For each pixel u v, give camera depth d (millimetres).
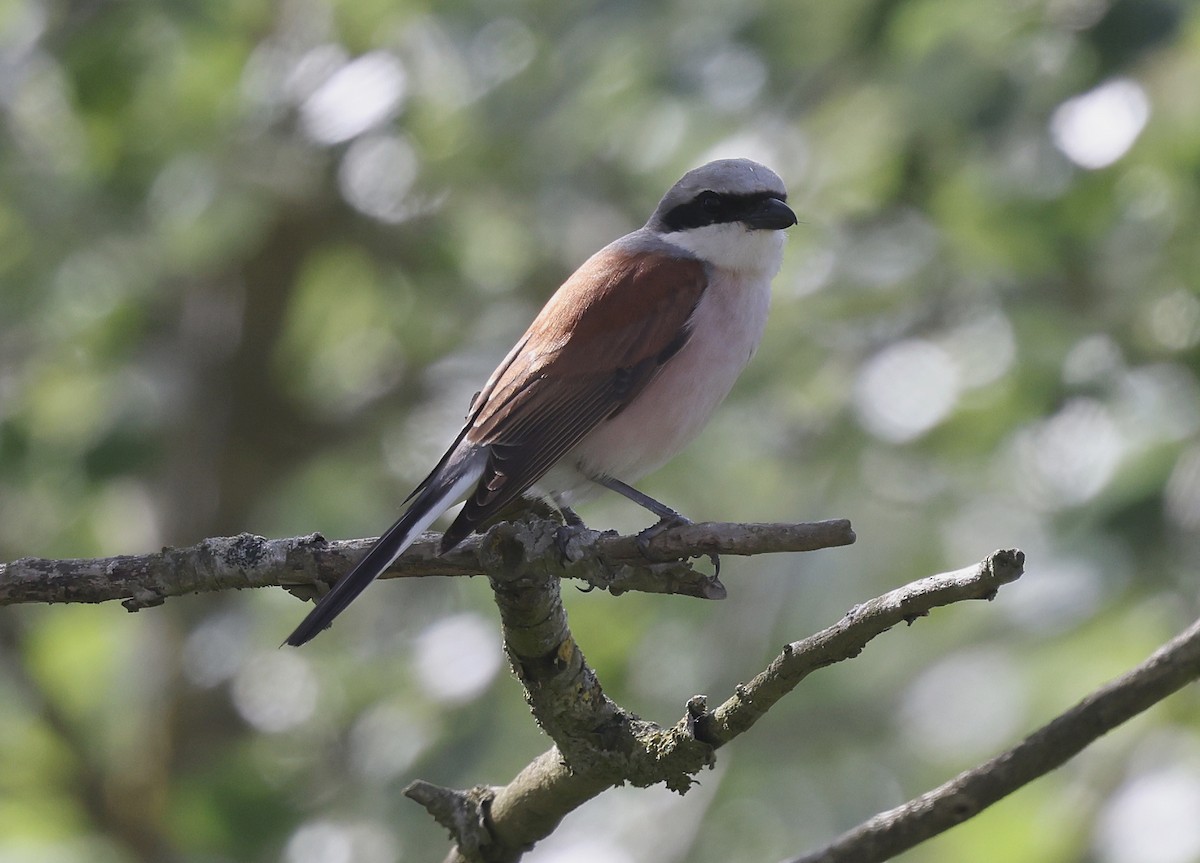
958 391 11250
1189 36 10414
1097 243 11148
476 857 6395
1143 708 5094
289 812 11461
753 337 8266
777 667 5188
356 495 14664
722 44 11055
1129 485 9617
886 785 13859
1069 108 9906
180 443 14219
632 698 12062
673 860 12680
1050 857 9383
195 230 12742
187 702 13367
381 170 13219
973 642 11508
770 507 12883
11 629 13133
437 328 14797
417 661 11438
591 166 13219
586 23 11188
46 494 13133
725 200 8266
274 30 12805
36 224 13234
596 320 7809
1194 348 10375
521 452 7438
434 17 12008
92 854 12828
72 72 11898
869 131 11852
